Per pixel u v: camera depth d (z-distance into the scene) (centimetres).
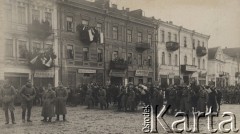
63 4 2908
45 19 2777
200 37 4788
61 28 2897
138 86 2000
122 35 3562
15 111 1922
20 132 1128
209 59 4881
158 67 3966
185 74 4331
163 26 4078
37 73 2631
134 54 3719
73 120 1466
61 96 1436
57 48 2853
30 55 2556
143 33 3841
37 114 1745
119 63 3347
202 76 4666
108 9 3438
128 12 3747
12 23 2506
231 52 5569
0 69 2377
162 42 4062
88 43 3131
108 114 1733
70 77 2961
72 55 2998
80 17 3091
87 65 3139
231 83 5228
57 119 1451
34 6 2680
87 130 1166
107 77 3356
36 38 2686
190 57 4544
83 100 2411
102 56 3319
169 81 4138
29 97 1390
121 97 1939
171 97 1694
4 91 1345
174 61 4250
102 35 3209
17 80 2498
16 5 2547
